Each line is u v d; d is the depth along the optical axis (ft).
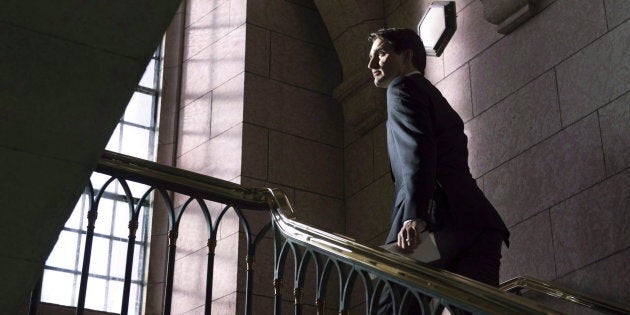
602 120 19.49
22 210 10.02
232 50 29.25
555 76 21.15
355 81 28.04
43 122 9.41
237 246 25.68
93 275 27.48
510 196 21.49
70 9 8.58
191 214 27.66
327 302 26.21
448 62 25.03
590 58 20.27
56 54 8.95
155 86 30.96
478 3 24.45
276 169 27.43
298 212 27.12
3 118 9.31
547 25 21.80
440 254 12.89
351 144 28.73
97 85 9.25
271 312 25.41
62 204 10.11
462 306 10.59
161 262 27.81
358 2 28.53
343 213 27.96
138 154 29.73
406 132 13.10
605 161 19.12
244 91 28.04
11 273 10.51
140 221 28.76
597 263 18.61
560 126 20.58
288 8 30.14
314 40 30.09
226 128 28.02
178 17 31.76
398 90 13.56
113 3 8.57
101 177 28.94
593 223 18.98
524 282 18.78
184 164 28.76
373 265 11.82
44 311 25.88
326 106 29.30
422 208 12.58
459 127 13.96
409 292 11.49
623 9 19.79
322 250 12.78
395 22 27.96
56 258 27.22
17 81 9.07
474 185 13.52
